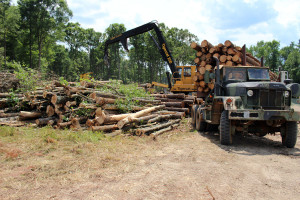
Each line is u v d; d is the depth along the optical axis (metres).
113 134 6.30
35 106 7.98
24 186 3.01
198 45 9.56
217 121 6.62
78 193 2.85
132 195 2.83
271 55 71.19
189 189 3.06
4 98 8.02
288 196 2.92
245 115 5.38
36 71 10.20
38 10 39.59
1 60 29.80
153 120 7.67
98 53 70.00
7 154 4.27
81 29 64.75
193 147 5.63
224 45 8.79
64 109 7.30
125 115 7.09
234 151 5.28
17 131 6.25
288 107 5.77
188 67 14.23
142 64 65.12
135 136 6.47
